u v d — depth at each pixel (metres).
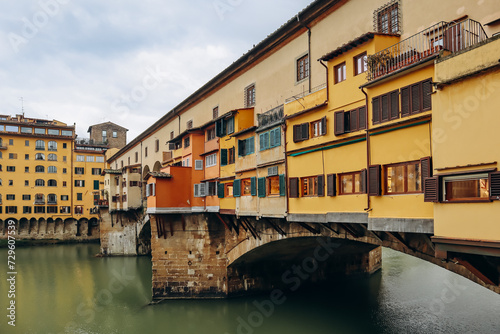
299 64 19.53
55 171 71.50
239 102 25.22
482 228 9.14
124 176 50.94
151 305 27.00
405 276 35.66
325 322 23.45
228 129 24.06
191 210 27.72
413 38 13.33
